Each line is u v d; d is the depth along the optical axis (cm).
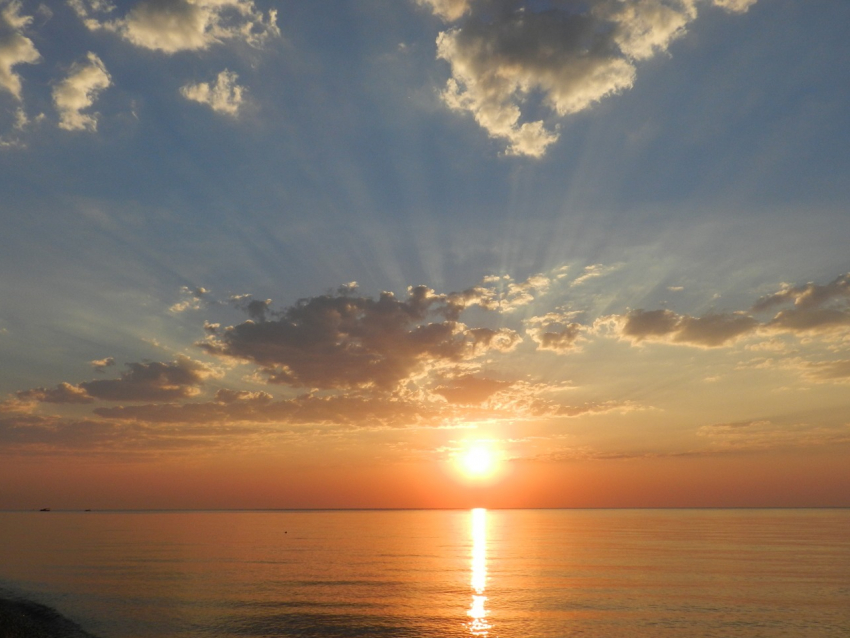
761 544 13500
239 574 8369
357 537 17625
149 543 14700
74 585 7250
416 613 5600
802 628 4969
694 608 5769
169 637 4675
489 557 10875
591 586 7150
